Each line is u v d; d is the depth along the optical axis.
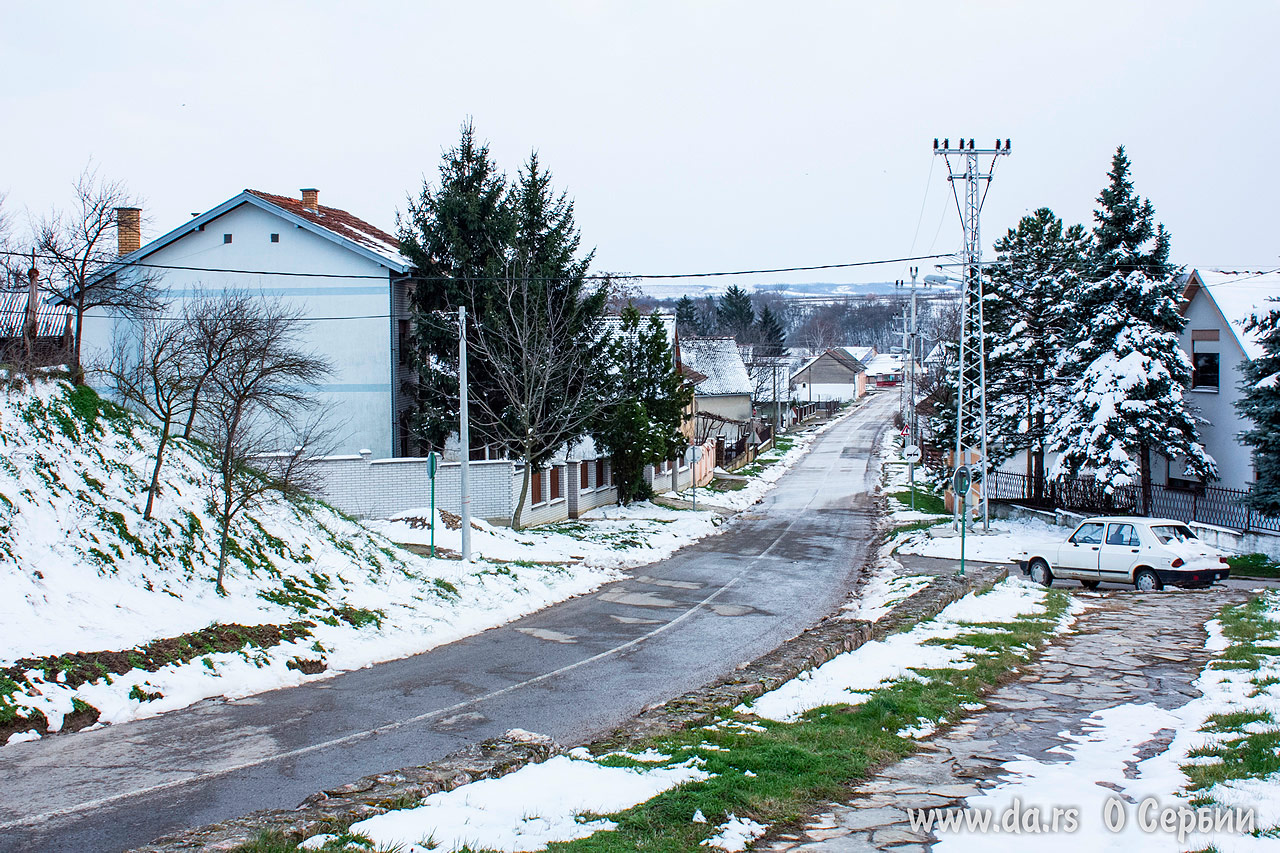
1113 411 30.94
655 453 40.12
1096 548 22.72
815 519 41.38
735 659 15.48
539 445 32.12
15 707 10.51
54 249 22.41
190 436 20.83
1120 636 15.09
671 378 42.00
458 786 7.87
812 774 7.98
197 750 10.16
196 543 16.33
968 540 31.16
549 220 33.22
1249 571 25.16
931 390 68.00
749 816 6.98
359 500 28.88
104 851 7.33
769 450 80.31
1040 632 15.17
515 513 30.00
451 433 32.28
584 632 17.75
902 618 16.11
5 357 18.20
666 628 18.25
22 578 12.98
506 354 30.67
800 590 23.42
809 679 11.84
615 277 43.94
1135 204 32.00
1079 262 37.41
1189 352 35.06
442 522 26.27
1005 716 10.35
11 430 15.34
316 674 13.95
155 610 13.98
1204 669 12.26
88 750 10.07
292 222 33.84
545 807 7.18
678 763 8.30
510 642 16.75
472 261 32.06
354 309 33.91
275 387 25.52
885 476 60.06
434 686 13.43
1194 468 30.98
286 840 6.39
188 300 33.00
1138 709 10.41
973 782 7.95
